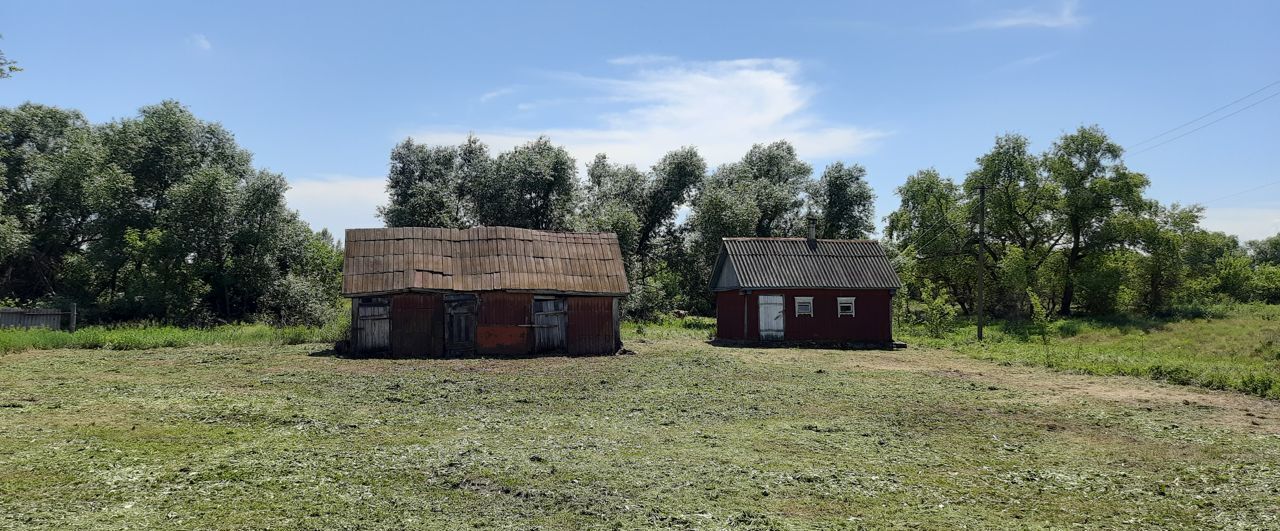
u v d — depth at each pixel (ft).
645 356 83.41
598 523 25.84
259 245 143.13
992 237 175.83
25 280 143.64
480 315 84.94
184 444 35.88
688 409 48.37
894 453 36.55
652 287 158.61
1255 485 31.45
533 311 86.63
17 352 77.36
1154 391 58.70
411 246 87.86
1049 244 173.27
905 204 189.47
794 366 74.59
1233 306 159.63
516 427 41.86
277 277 146.20
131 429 38.91
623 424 43.14
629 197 202.28
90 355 75.36
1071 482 31.76
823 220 206.08
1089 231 164.14
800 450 36.88
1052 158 165.99
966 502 28.86
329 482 30.09
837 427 42.65
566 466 33.01
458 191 195.00
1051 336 120.06
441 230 91.04
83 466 31.37
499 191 176.35
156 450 34.53
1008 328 133.80
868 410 48.52
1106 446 38.55
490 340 84.84
